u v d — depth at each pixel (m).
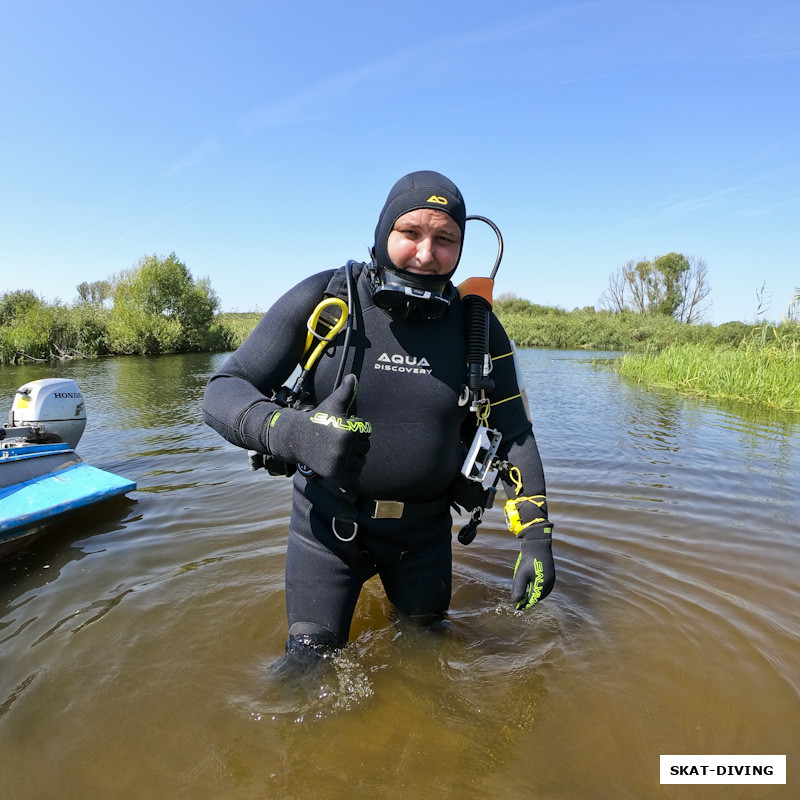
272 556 3.20
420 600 2.26
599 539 3.51
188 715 1.89
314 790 1.60
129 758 1.71
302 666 1.97
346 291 1.96
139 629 2.44
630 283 57.84
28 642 2.35
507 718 1.90
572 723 1.88
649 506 4.13
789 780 1.65
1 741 1.78
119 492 3.95
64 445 4.51
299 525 2.14
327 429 1.56
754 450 6.08
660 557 3.25
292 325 1.98
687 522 3.81
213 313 35.53
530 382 14.38
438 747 1.77
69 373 17.41
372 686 2.04
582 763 1.71
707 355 14.15
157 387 13.03
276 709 1.91
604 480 4.79
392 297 1.89
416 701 1.97
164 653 2.26
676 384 13.23
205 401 1.92
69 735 1.81
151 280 32.12
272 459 2.11
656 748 1.78
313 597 2.07
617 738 1.82
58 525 3.67
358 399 1.94
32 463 4.05
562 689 2.05
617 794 1.60
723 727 1.88
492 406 2.25
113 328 28.41
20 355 23.86
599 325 42.94
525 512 2.20
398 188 1.94
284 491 4.41
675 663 2.22
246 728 1.83
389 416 1.96
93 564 3.12
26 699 1.98
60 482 3.92
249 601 2.67
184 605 2.64
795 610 2.66
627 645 2.34
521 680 2.10
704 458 5.66
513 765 1.70
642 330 40.28
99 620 2.52
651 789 1.62
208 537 3.50
